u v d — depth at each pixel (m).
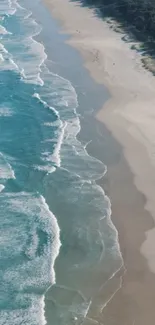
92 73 44.88
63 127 37.16
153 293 23.75
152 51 48.56
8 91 42.81
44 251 26.47
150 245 26.36
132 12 56.38
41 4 66.31
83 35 54.12
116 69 45.34
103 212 28.84
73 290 24.23
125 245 26.50
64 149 34.62
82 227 27.92
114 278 24.67
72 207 29.41
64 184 31.27
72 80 44.03
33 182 31.64
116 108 38.75
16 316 23.06
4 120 38.59
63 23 58.22
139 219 28.14
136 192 30.08
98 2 63.75
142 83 42.47
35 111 39.62
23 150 34.84
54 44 52.25
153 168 31.89
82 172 32.22
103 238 27.06
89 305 23.36
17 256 26.20
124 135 35.28
